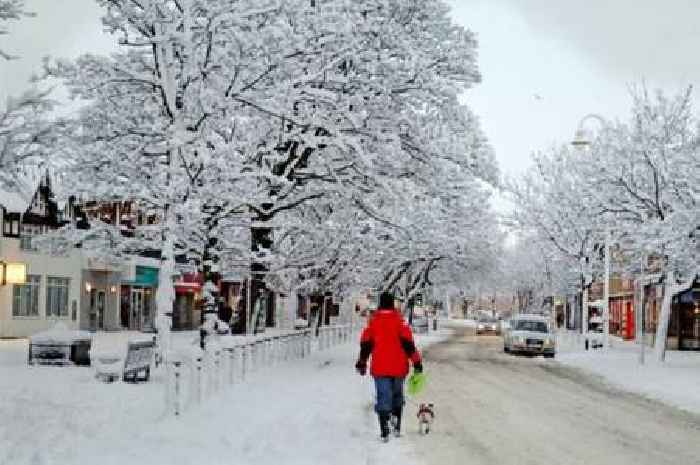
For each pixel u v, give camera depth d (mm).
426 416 15312
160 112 23594
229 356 21000
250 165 23328
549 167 51094
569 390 24625
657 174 34188
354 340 55469
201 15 21406
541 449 13500
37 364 25984
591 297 75625
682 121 35750
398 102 27266
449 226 47531
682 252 31688
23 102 11375
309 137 24062
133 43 22141
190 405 16656
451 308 175500
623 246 44062
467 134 28344
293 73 22203
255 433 13484
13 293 44875
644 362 36094
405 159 26922
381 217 29562
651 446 14203
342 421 15641
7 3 11688
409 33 27938
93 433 13133
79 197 24031
